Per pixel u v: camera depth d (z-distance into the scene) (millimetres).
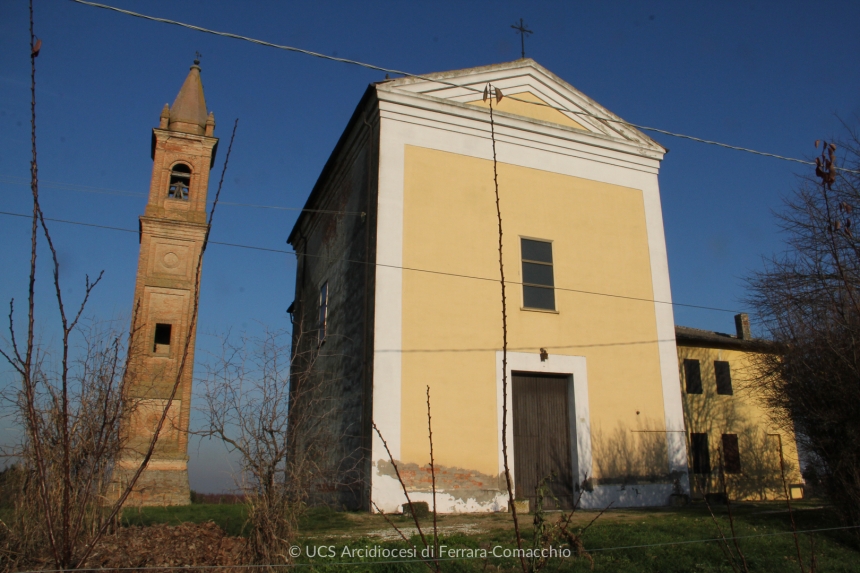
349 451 15578
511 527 11562
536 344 16297
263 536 7527
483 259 16375
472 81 17609
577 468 15852
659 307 18094
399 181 16078
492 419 15320
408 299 15344
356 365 15992
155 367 19750
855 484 10578
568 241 17516
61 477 6160
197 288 4223
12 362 3898
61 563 3936
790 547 9984
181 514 11750
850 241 11141
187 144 23094
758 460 25234
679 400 17484
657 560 9188
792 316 13000
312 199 23000
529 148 17766
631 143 19062
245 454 7777
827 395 11297
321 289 21203
